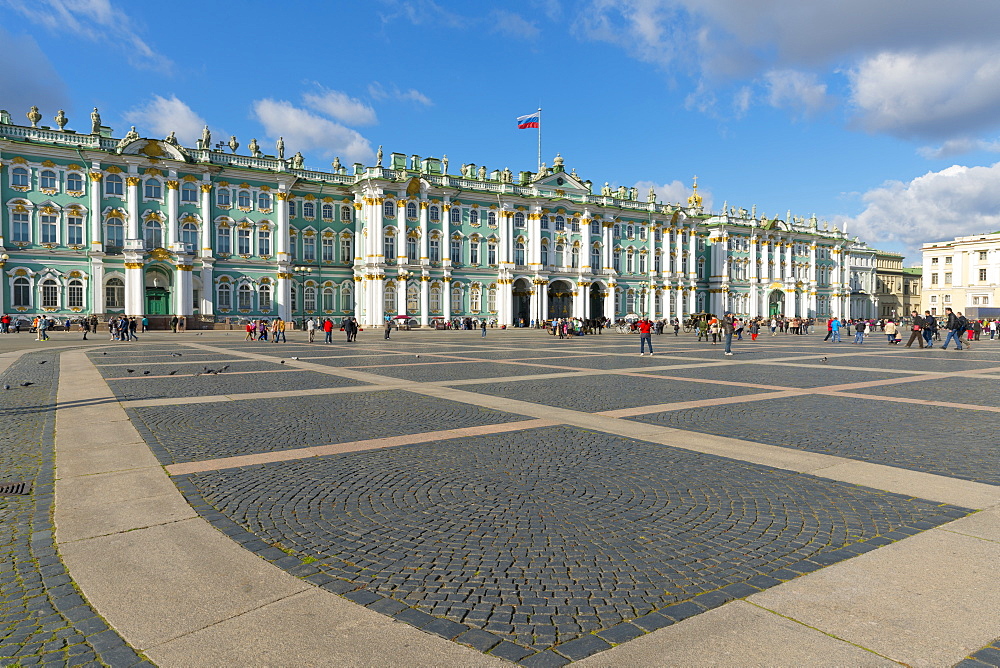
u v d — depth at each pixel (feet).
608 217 304.91
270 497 25.22
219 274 228.63
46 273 201.98
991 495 25.26
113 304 211.41
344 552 19.83
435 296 265.54
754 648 14.05
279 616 15.62
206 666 13.46
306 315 251.80
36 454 32.27
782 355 104.27
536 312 283.79
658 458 31.58
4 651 14.26
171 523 22.08
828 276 398.01
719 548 20.10
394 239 255.50
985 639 14.24
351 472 28.94
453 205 270.26
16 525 22.09
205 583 17.43
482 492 26.05
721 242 344.49
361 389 56.24
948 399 51.24
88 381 61.62
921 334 129.80
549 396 52.42
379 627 15.14
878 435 36.91
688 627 15.06
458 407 46.57
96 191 206.90
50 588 17.29
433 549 20.15
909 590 16.75
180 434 36.76
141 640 14.55
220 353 103.40
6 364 81.46
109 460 30.45
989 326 197.57
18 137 197.47
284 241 239.50
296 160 256.73
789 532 21.38
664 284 325.62
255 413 43.70
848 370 76.43
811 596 16.55
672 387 58.70
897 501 24.63
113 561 18.84
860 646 14.06
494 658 13.82
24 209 198.70
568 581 17.80
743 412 44.80
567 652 14.03
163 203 217.36
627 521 22.68
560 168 294.25
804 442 35.14
